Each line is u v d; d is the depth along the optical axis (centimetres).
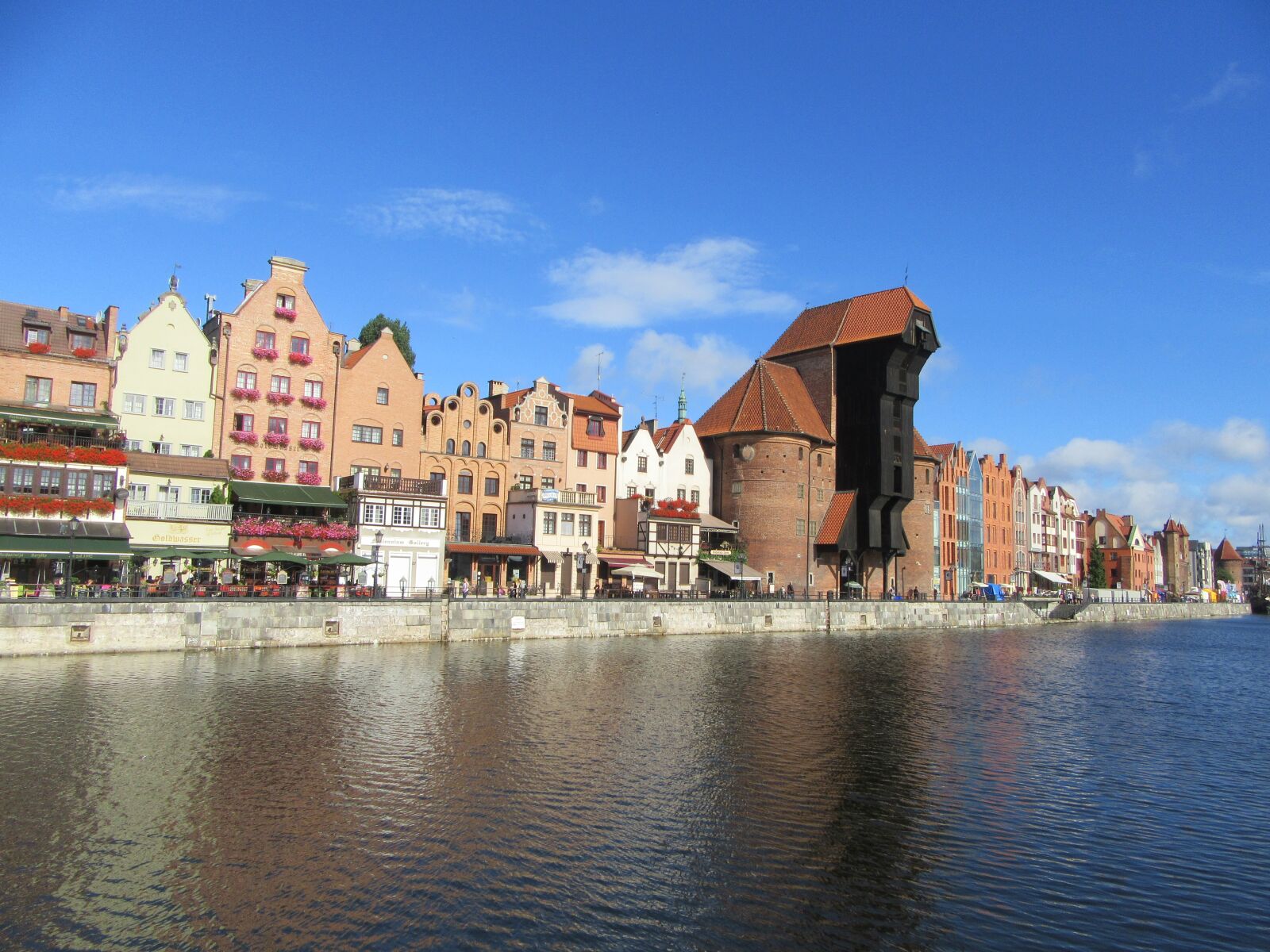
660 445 8944
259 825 2167
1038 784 2762
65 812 2211
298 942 1633
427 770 2650
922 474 10212
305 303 6619
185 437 6097
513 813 2309
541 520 7188
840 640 7012
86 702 3309
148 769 2558
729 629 7000
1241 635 9962
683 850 2119
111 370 5812
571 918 1759
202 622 4566
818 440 9219
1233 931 1780
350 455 6712
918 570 10100
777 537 8819
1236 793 2717
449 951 1619
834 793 2588
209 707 3306
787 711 3756
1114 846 2216
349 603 5028
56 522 5094
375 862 1981
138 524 5450
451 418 7200
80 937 1631
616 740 3092
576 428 7981
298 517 6181
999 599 10400
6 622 4103
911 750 3152
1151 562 19650
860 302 9881
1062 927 1786
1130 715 4047
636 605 6372
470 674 4234
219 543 5684
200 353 6181
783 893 1905
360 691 3709
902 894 1917
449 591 6025
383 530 6238
